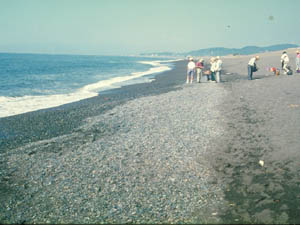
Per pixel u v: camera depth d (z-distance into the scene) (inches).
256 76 989.8
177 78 1290.6
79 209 208.2
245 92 647.8
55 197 226.7
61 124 466.9
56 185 246.5
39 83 1120.8
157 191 231.0
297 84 691.4
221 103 550.3
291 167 251.9
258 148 303.6
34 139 390.3
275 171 248.7
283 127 359.9
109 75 1636.3
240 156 289.4
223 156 294.8
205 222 186.7
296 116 401.7
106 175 262.7
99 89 958.4
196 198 218.5
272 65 1398.9
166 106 557.9
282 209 192.7
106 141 363.3
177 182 245.9
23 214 204.1
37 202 220.1
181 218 192.9
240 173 253.4
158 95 713.6
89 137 385.1
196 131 385.4
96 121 473.1
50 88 980.6
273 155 281.1
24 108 617.3
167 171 268.1
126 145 343.6
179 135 372.8
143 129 409.1
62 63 3481.8
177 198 219.6
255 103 517.7
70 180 255.1
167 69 2298.2
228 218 189.2
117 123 451.8
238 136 349.1
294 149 287.0
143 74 1692.9
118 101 671.8
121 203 214.5
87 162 295.0
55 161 301.7
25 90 911.0
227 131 373.4
